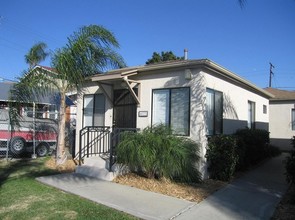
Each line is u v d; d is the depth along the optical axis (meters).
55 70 10.97
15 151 13.52
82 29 11.06
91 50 10.94
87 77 11.45
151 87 10.57
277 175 10.25
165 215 5.84
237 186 8.48
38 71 11.23
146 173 8.82
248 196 7.41
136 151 8.20
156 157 8.12
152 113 10.49
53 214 5.81
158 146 8.13
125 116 11.45
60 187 7.79
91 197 6.93
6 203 6.48
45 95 11.76
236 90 12.73
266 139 14.48
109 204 6.42
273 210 6.35
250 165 11.98
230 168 9.08
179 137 8.80
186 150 8.46
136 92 10.96
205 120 9.48
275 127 20.08
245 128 12.84
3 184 8.27
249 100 14.54
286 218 5.89
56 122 15.37
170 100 10.02
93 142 12.19
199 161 9.02
